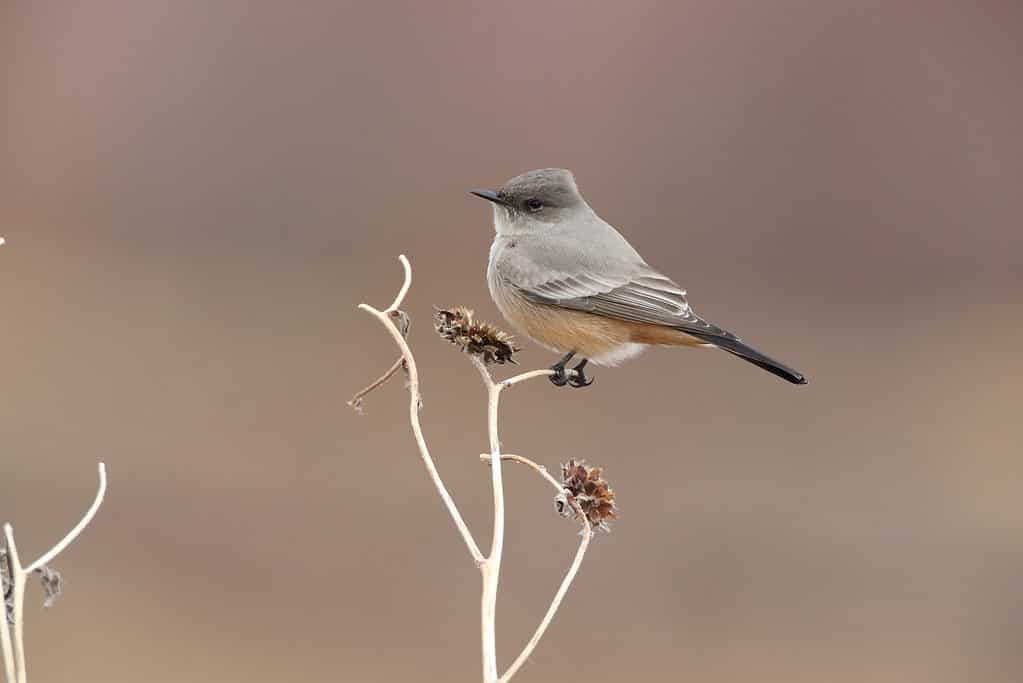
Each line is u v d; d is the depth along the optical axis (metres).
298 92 20.95
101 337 16.56
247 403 14.38
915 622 10.18
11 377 14.79
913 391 16.14
